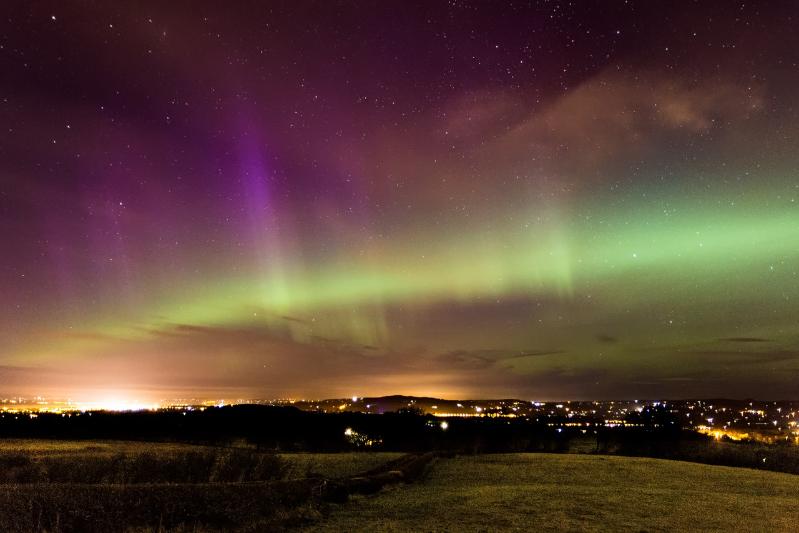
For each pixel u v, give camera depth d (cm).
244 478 1775
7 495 1136
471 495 1812
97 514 1133
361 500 1688
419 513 1458
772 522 1373
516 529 1252
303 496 1520
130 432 5328
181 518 1209
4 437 5088
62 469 1662
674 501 1689
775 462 3081
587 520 1365
